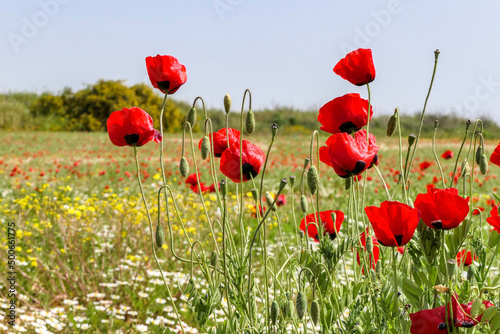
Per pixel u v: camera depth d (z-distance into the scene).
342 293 1.70
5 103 29.61
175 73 1.74
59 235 5.07
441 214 1.35
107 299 3.94
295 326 1.72
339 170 1.55
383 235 1.36
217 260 1.70
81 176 9.82
